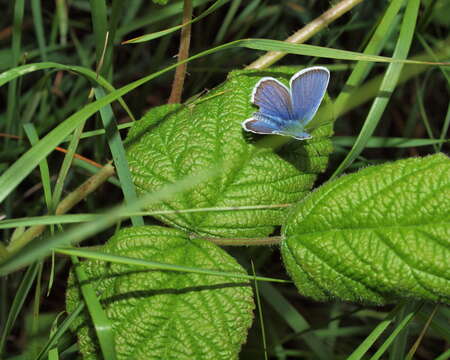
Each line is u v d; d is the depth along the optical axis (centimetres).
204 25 49
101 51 42
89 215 37
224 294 37
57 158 46
